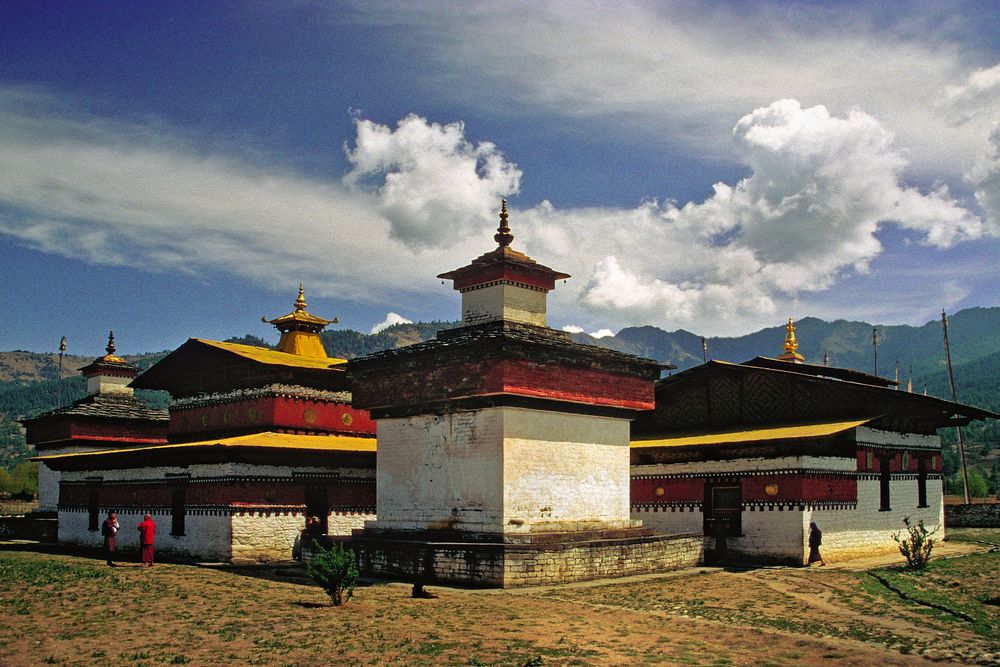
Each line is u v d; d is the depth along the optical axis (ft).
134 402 157.38
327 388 117.50
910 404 110.93
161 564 96.68
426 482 86.53
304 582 80.12
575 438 86.84
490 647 52.80
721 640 55.57
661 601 69.46
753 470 102.68
